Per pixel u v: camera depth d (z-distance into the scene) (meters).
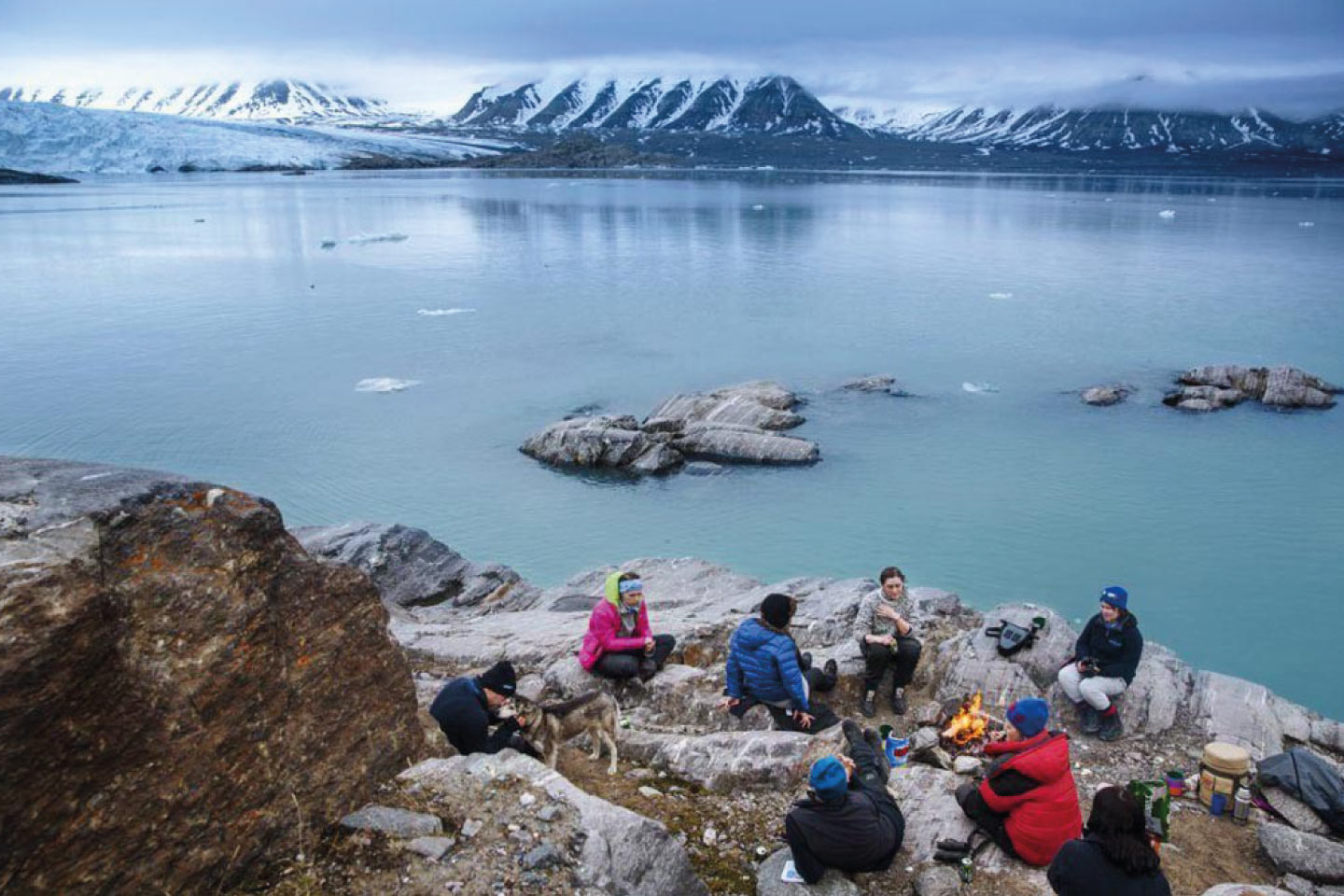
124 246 98.06
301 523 28.19
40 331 56.03
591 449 33.00
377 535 20.27
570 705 8.05
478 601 18.36
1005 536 26.38
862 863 6.51
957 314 60.47
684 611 14.05
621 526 27.66
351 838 5.68
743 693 9.35
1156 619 21.52
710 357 49.19
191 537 5.40
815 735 8.57
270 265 85.06
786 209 152.50
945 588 23.20
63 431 36.69
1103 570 24.06
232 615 5.40
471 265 85.19
